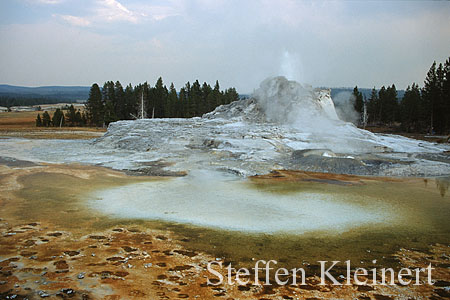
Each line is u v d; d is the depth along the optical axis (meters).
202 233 11.49
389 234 11.71
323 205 15.30
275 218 13.25
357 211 14.41
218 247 10.34
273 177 21.77
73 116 88.00
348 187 19.28
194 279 8.38
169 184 19.28
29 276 8.34
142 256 9.61
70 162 26.28
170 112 81.38
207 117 48.88
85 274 8.48
